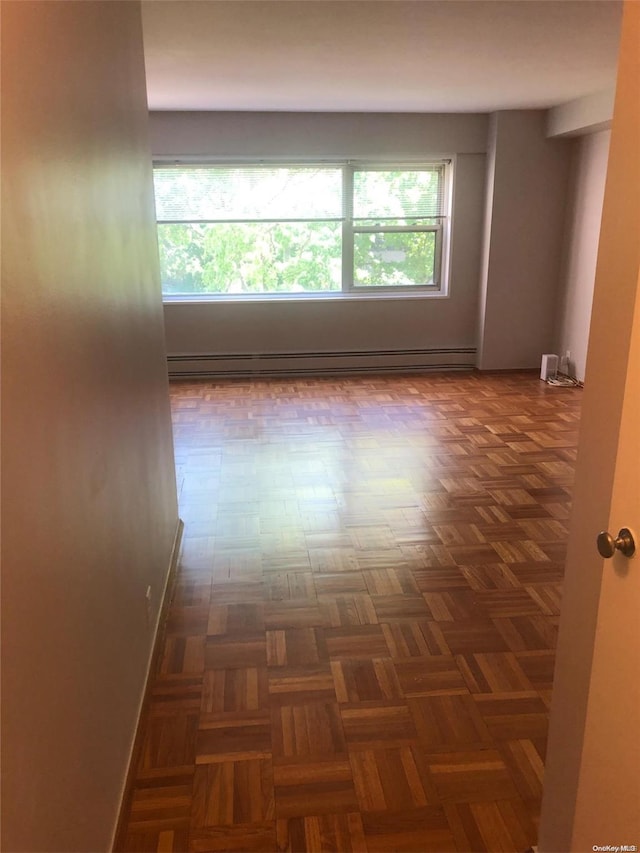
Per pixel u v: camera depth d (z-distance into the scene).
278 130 5.76
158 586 2.37
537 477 3.78
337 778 1.75
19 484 0.99
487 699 2.03
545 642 2.31
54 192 1.24
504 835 1.58
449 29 3.16
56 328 1.22
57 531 1.17
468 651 2.26
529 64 3.88
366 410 5.17
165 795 1.70
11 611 0.95
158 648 2.23
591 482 1.24
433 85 4.50
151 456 2.35
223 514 3.35
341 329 6.32
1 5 0.99
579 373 5.91
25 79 1.09
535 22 3.06
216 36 3.23
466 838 1.57
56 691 1.15
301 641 2.33
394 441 4.42
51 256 1.20
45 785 1.08
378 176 6.05
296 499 3.52
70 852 1.20
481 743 1.86
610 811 1.10
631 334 1.05
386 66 3.91
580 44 3.44
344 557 2.91
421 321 6.39
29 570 1.03
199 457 4.16
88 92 1.56
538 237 6.08
